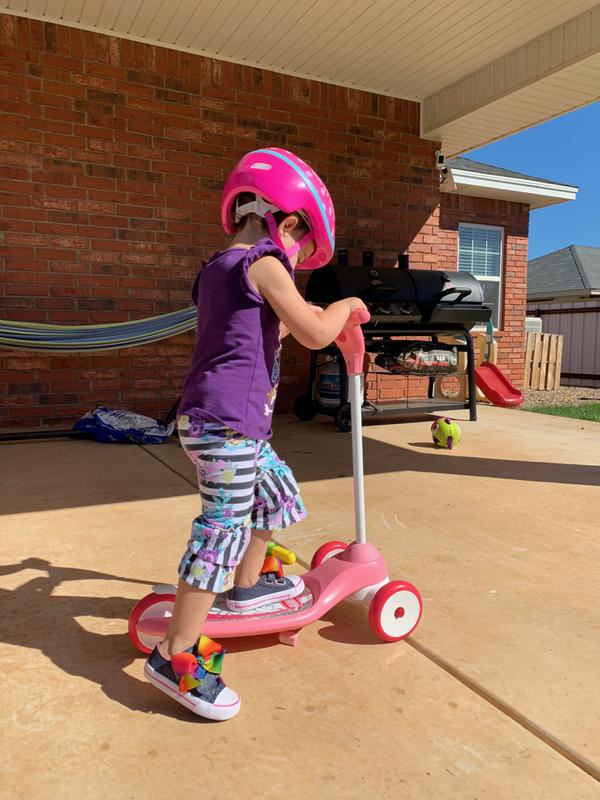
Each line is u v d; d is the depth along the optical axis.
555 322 14.83
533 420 5.89
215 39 5.29
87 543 2.49
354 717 1.41
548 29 5.12
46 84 4.97
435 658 1.67
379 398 6.57
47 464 3.89
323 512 2.92
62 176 5.09
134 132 5.29
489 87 5.77
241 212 1.50
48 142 5.02
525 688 1.53
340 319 1.53
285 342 6.04
